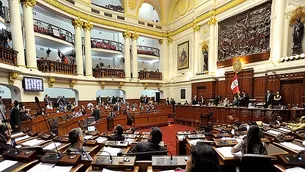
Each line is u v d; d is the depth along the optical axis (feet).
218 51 41.37
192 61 49.08
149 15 68.64
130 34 52.39
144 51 60.44
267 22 31.60
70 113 29.55
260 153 7.26
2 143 8.59
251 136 7.48
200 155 3.24
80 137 8.21
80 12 41.55
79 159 6.55
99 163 6.29
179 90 54.39
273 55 30.42
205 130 16.11
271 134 11.77
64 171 5.65
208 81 42.27
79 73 41.63
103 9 47.21
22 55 26.35
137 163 6.61
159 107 45.55
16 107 17.70
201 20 45.19
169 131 29.58
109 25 48.29
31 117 20.22
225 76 38.45
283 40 29.55
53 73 33.81
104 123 26.91
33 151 6.86
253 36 33.91
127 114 33.55
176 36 55.77
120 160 6.55
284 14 29.45
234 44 37.55
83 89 42.70
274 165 6.62
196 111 34.53
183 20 52.47
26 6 28.81
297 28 27.91
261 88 31.89
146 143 8.42
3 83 23.21
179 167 6.08
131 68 55.98
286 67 27.40
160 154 7.95
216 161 3.29
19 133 12.70
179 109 38.70
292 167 6.31
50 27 37.40
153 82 56.34
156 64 69.31
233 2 37.40
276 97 27.86
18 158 6.41
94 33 56.80
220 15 40.57
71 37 44.37
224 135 11.55
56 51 46.21
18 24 25.85
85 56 43.93
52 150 8.20
